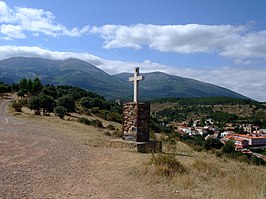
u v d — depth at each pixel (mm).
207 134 75375
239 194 6602
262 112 114562
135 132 15438
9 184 6977
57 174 8461
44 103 41969
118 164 10336
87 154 12430
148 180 8039
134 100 16312
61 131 22078
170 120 115188
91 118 47188
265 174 10062
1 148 12070
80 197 6418
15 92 97000
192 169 9539
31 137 16500
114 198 6449
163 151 15867
